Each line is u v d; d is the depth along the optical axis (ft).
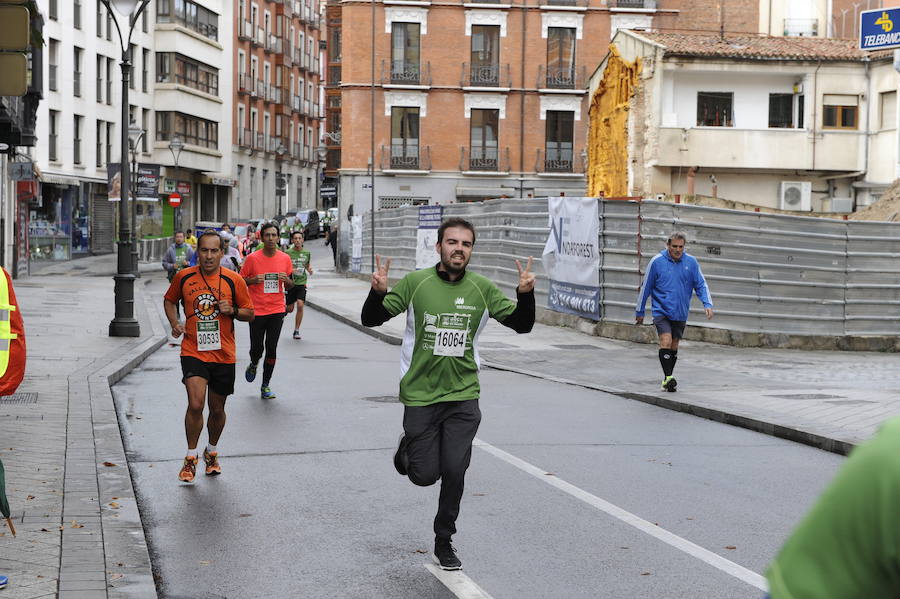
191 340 27.61
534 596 18.25
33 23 33.50
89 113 180.45
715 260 67.67
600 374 52.03
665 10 197.67
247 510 24.38
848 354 66.49
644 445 33.27
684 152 130.41
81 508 22.79
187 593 18.34
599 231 69.92
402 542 21.77
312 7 309.63
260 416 38.11
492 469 29.07
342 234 166.71
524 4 195.31
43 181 150.92
